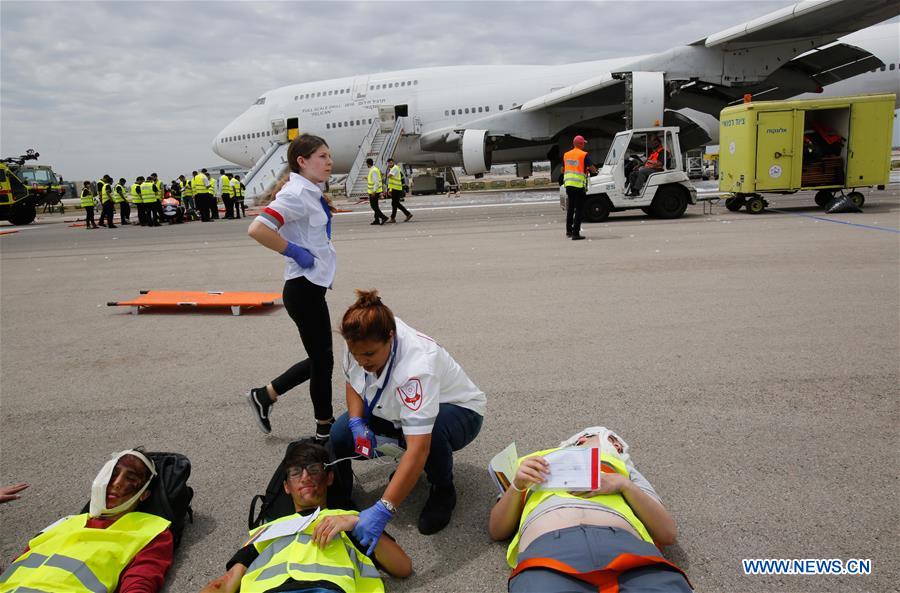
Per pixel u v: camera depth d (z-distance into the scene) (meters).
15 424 3.77
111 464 2.27
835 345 4.45
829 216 12.41
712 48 19.75
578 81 27.91
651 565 1.76
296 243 2.99
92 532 2.12
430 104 29.78
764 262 7.73
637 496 2.08
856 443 2.99
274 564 1.95
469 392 2.63
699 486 2.67
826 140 13.05
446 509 2.56
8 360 5.20
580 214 10.75
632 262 8.30
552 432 3.29
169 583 2.23
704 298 6.08
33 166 29.20
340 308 6.61
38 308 7.42
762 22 17.22
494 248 10.49
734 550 2.25
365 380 2.44
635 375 4.08
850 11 16.56
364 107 30.66
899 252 7.91
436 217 18.08
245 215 25.92
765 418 3.32
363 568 2.05
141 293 7.19
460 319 5.83
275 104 32.62
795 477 2.71
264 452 3.27
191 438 3.47
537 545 1.87
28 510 2.78
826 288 6.19
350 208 25.12
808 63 21.92
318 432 3.24
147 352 5.27
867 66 22.42
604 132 28.83
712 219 13.02
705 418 3.36
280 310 6.73
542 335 5.15
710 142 25.58
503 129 27.48
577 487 2.06
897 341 4.47
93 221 22.11
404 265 9.20
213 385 4.35
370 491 2.86
